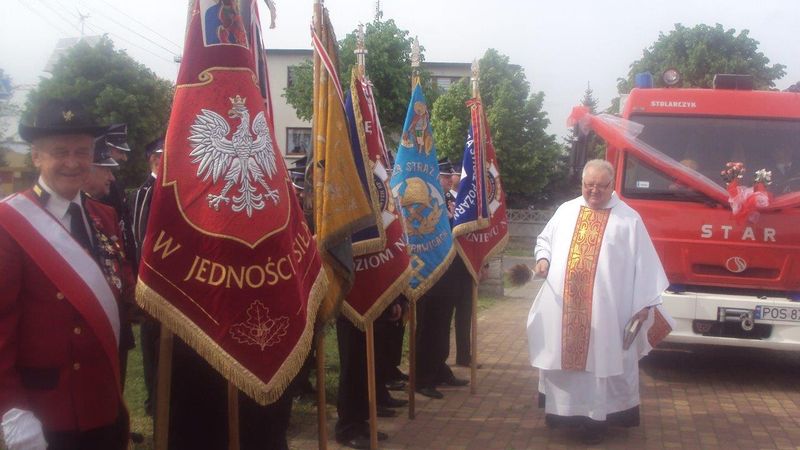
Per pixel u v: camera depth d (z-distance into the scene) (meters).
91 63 21.36
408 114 6.57
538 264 6.00
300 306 3.53
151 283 3.31
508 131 30.08
